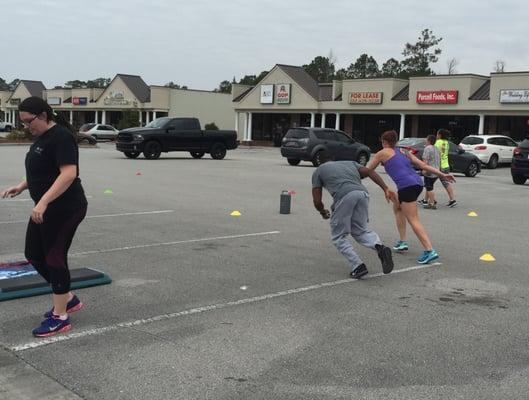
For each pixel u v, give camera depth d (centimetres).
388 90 4122
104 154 3012
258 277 680
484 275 719
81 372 414
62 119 478
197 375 413
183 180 1781
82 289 613
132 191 1466
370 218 1166
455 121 4031
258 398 381
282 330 507
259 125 5381
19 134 4088
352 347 472
